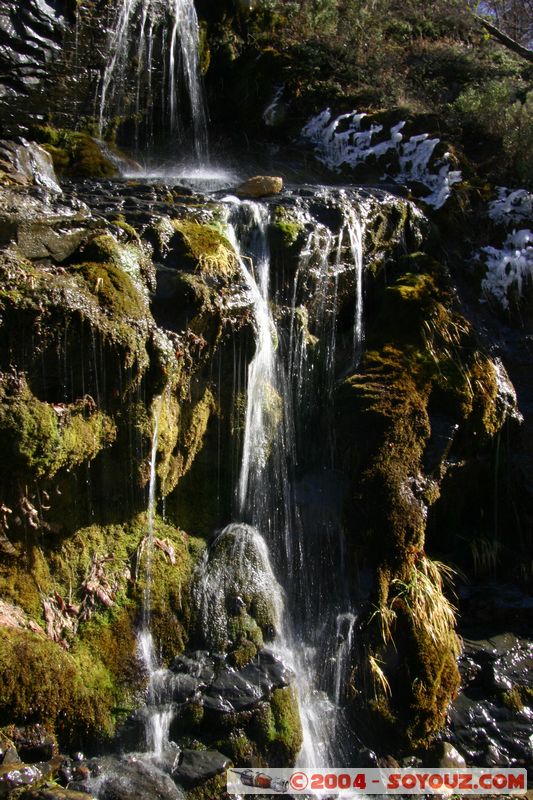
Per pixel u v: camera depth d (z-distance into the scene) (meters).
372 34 9.01
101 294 3.74
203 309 4.18
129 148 7.48
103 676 3.72
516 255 6.32
